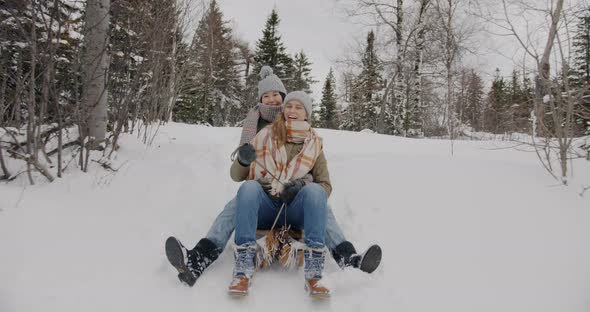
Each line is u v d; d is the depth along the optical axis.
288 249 2.08
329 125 35.00
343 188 3.22
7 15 2.54
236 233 1.96
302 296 1.86
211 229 2.12
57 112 2.81
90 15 3.11
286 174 2.21
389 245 2.31
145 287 1.82
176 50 5.17
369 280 1.94
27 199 2.41
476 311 1.70
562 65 3.02
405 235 2.39
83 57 2.89
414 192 2.92
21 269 1.80
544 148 3.20
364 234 2.48
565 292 1.77
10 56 2.80
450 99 14.06
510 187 2.89
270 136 2.31
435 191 2.90
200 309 1.69
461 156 4.28
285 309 1.74
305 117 2.39
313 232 1.93
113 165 3.20
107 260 2.00
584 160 3.61
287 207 2.18
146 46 3.51
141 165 3.41
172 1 4.00
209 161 4.10
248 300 1.79
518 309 1.69
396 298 1.81
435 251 2.19
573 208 2.53
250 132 2.74
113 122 3.40
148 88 4.44
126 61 3.33
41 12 2.49
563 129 3.25
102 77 3.27
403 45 14.83
